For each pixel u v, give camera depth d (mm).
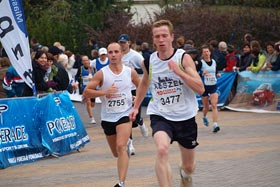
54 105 14430
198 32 32500
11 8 13727
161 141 8445
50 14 37719
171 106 8812
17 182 11586
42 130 14000
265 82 21719
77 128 15102
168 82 8781
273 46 21797
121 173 10039
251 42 22359
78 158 13875
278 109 21422
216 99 17188
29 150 13609
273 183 10406
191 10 34625
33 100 13898
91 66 18812
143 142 15742
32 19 37000
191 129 8883
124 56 15258
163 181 8180
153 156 13602
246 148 14117
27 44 14016
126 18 35750
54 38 35344
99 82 10797
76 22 36406
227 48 23750
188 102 8852
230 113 21703
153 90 8953
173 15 34344
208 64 17297
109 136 10797
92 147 15391
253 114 21219
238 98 22391
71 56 26016
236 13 33625
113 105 10594
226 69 23234
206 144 14922
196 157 13156
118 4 38281
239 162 12430
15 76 15336
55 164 13227
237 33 32438
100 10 37875
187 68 8633
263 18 32750
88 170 12398
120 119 10547
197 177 11125
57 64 15289
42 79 14781
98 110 23812
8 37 13812
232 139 15625
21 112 13602
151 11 43750
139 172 11867
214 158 12977
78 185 10977
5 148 13125
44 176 12000
